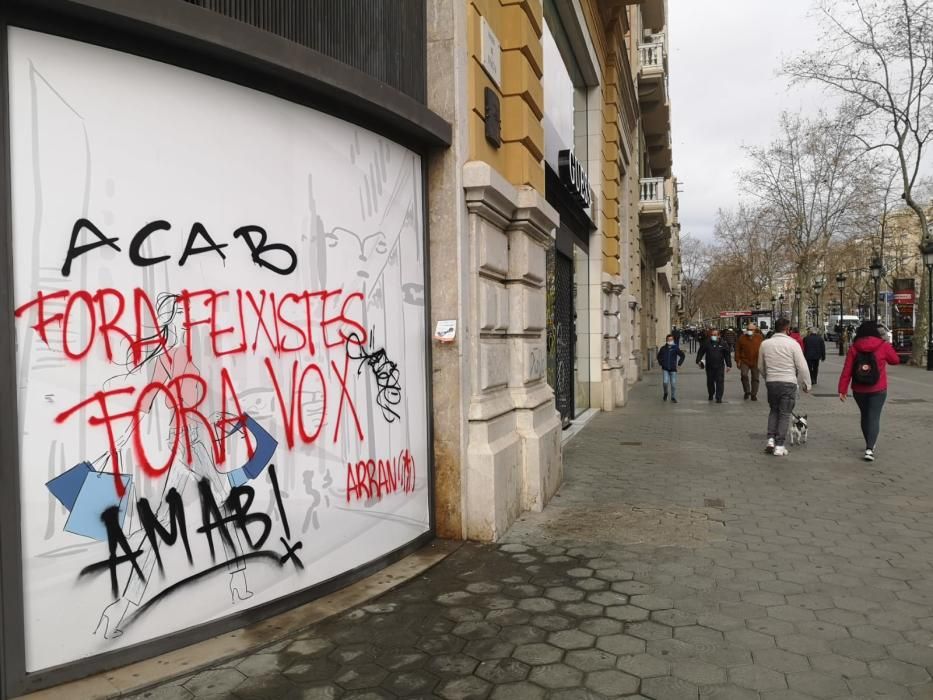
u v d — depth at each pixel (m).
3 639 2.72
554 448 6.55
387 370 4.43
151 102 3.14
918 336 27.73
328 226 3.95
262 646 3.33
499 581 4.25
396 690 2.97
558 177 9.38
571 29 10.41
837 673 3.10
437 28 4.87
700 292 94.69
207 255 3.35
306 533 3.82
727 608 3.84
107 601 3.01
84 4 2.75
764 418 12.54
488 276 5.37
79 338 2.93
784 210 37.28
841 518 5.68
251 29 3.29
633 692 2.96
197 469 3.31
